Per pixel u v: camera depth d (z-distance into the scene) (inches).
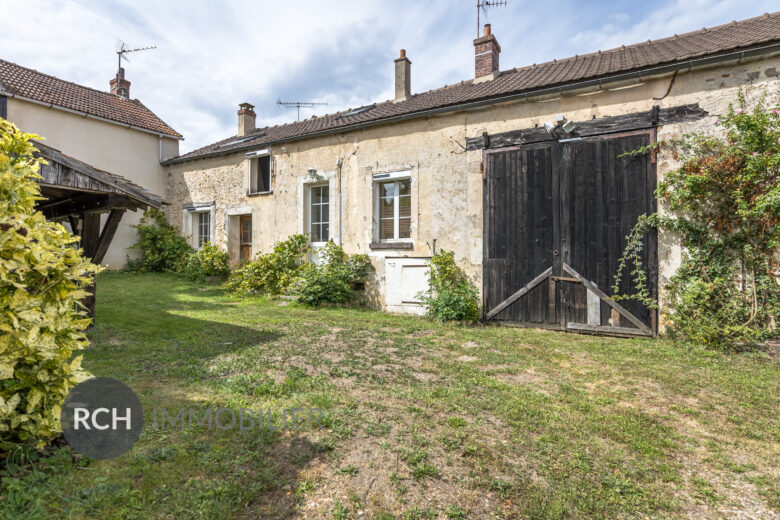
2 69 395.2
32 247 76.2
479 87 318.0
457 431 97.1
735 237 189.5
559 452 89.3
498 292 253.3
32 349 72.8
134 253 468.4
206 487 70.3
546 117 241.4
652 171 210.2
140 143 465.1
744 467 86.8
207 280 409.1
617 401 121.6
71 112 401.4
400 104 357.7
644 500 74.0
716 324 186.5
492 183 257.9
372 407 109.0
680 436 99.9
